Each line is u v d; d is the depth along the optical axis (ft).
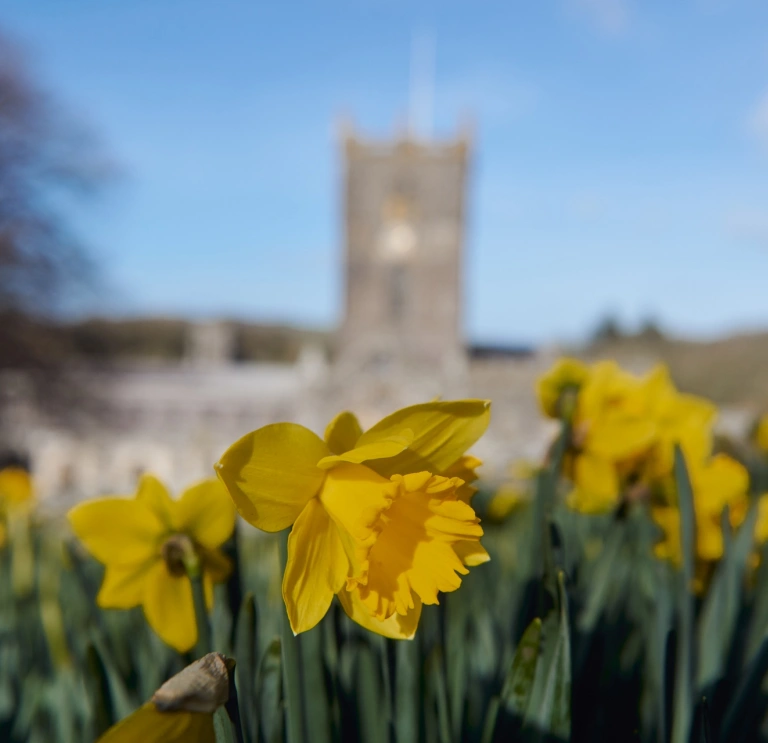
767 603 6.79
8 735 8.95
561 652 5.35
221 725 4.01
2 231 145.28
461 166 260.42
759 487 12.93
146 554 6.49
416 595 4.79
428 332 259.60
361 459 4.44
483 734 6.77
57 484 158.61
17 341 157.79
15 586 13.16
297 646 4.96
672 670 6.39
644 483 7.97
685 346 374.84
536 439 234.17
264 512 4.60
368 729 5.82
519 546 9.94
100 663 6.64
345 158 261.03
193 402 246.27
